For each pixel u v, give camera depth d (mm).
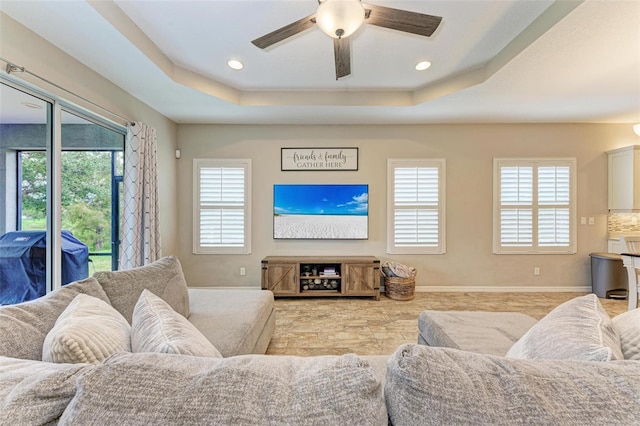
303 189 4430
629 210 4113
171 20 2238
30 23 1994
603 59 2502
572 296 4203
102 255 2977
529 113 3934
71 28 2055
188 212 4441
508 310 3652
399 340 2789
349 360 741
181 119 4188
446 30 2357
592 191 4395
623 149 4164
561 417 574
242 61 2877
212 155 4430
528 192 4398
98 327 1085
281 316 3418
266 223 4469
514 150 4406
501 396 614
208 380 655
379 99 3627
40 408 640
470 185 4430
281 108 3721
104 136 2982
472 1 2023
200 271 4453
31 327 1151
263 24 2299
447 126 4418
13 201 2086
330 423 598
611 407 589
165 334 1044
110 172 3080
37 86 2127
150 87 3064
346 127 4438
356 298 4109
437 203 4418
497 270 4434
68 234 2547
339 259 4105
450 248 4441
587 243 4391
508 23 2268
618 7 1844
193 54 2752
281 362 780
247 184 4422
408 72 3111
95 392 615
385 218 4457
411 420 611
